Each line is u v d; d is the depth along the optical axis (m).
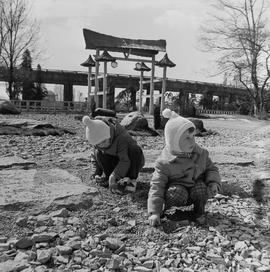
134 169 5.21
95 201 4.86
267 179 5.90
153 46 25.27
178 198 4.33
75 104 28.62
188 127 4.34
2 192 4.96
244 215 4.80
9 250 3.71
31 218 4.27
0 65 33.16
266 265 3.59
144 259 3.68
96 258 3.64
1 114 18.95
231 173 6.73
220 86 39.44
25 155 8.02
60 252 3.67
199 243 3.97
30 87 34.03
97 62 24.94
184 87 37.34
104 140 5.04
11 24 31.69
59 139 11.15
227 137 14.11
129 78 33.88
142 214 4.62
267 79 30.70
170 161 4.40
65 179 5.73
